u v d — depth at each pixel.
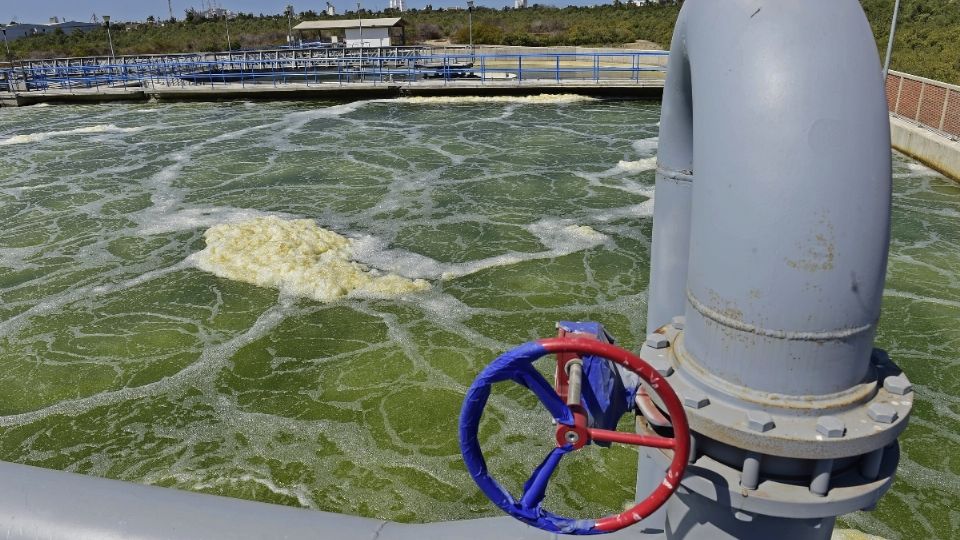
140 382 6.27
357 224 10.23
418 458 5.23
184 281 8.25
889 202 1.10
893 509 4.64
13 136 17.19
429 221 10.33
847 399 1.11
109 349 6.82
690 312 1.23
